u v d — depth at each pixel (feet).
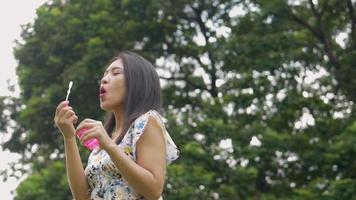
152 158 13.58
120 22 58.34
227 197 49.83
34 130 60.54
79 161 14.23
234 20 56.75
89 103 57.31
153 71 14.46
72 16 59.62
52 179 50.88
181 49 61.31
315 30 57.21
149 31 58.85
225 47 54.54
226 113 54.13
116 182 13.74
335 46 58.18
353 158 49.29
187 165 49.98
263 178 53.62
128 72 14.24
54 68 59.88
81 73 55.47
